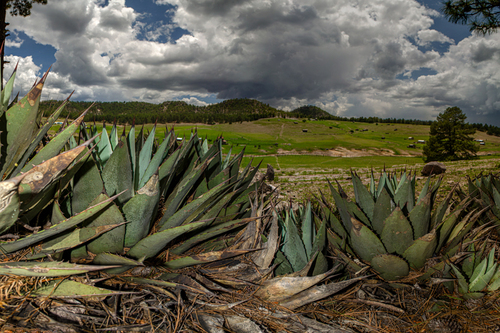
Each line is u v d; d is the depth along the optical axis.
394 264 1.98
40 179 1.35
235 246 2.10
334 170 29.67
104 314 1.49
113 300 1.60
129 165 1.73
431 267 2.03
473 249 2.23
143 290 1.63
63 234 1.61
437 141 52.12
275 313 1.75
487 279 1.97
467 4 5.66
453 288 2.05
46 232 1.38
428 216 2.21
